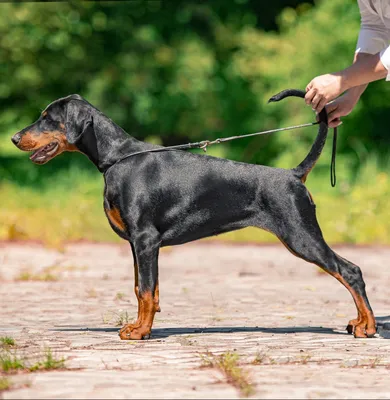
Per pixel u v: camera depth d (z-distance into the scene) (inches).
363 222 812.0
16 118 1270.9
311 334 345.1
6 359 278.1
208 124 1274.6
